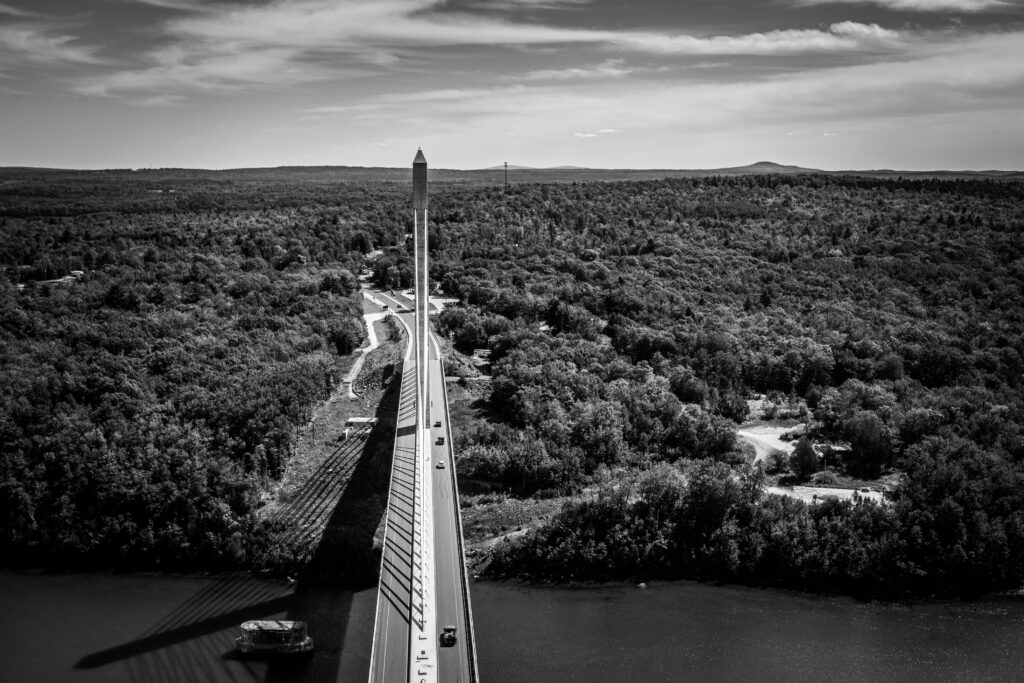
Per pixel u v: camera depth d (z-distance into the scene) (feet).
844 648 240.53
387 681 177.88
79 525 294.46
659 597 266.98
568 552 278.87
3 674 225.35
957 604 266.98
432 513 249.75
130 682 222.89
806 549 279.69
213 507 294.66
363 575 274.57
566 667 227.61
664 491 296.10
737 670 228.22
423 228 327.26
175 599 265.13
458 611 203.51
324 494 313.12
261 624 235.61
